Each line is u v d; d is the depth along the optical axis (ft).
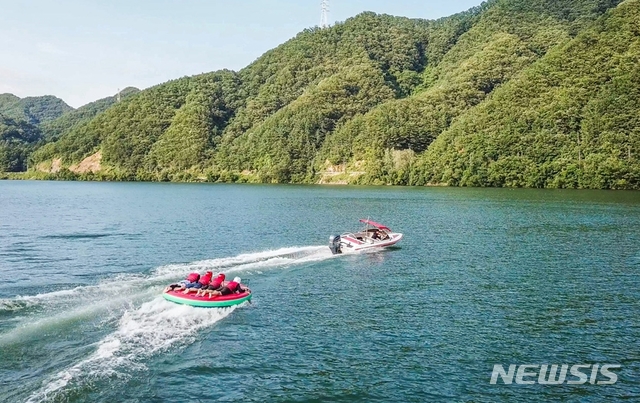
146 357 70.28
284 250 154.40
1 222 223.10
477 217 253.85
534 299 103.86
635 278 122.11
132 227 206.59
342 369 69.36
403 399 61.87
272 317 89.51
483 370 70.18
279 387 63.98
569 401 62.64
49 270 122.93
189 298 87.76
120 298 94.53
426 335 82.38
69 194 453.99
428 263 138.62
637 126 517.96
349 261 140.26
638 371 70.49
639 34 634.02
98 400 58.80
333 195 440.04
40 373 64.08
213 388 63.10
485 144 598.75
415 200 373.81
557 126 571.28
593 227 214.69
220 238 177.88
